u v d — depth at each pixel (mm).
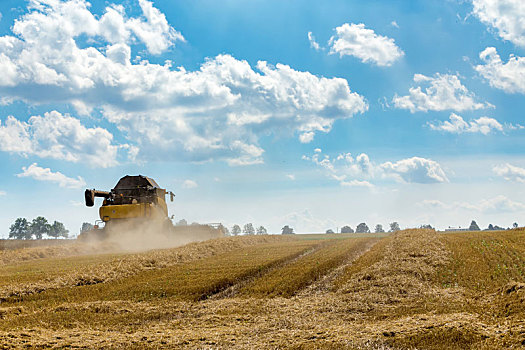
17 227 100062
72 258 28953
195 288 17922
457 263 21547
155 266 24312
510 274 18406
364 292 16578
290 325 12867
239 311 14727
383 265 21438
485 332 10672
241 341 11398
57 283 19203
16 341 11328
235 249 35156
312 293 17672
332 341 10945
